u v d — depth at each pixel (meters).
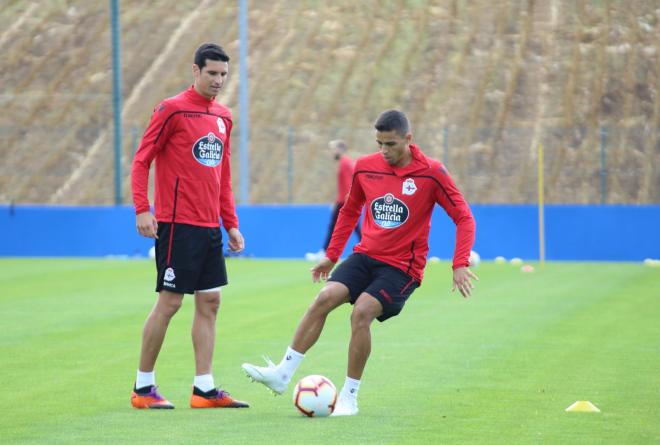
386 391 29.20
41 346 38.16
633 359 34.88
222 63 27.42
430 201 26.59
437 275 69.31
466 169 115.56
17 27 158.88
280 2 160.88
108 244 88.75
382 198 26.61
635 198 109.38
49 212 89.56
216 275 27.56
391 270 26.44
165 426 24.34
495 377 31.47
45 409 26.56
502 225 84.31
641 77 133.00
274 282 64.31
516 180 113.06
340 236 27.72
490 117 127.06
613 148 118.44
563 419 25.09
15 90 143.12
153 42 152.38
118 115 91.56
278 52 147.38
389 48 146.25
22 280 66.00
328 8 158.25
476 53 142.62
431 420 25.05
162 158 27.39
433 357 35.47
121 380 31.06
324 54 146.00
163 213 27.27
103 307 51.06
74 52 151.00
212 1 162.62
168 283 26.95
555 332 41.78
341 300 26.56
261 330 42.50
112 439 22.81
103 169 124.00
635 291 58.56
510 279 66.69
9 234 90.06
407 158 26.64
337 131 126.31
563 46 141.62
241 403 27.16
